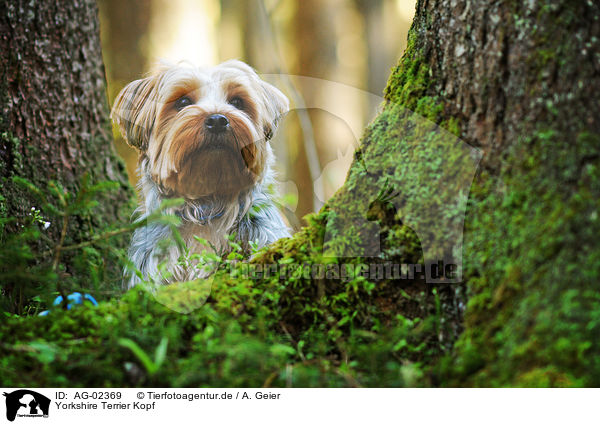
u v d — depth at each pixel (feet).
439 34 9.56
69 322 8.74
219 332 8.43
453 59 9.24
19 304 10.80
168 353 8.07
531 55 8.14
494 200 8.29
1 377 7.65
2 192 14.90
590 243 7.02
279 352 8.25
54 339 8.49
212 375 7.81
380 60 43.45
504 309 7.61
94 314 8.91
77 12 17.07
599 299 6.78
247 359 7.97
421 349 8.63
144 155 15.88
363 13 43.29
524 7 8.27
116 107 16.26
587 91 7.64
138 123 15.79
